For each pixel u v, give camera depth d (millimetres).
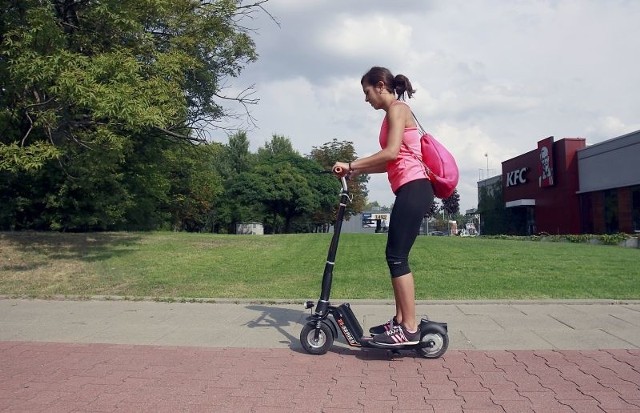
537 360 5027
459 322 6574
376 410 3916
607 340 5699
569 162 32688
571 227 32562
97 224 21234
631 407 3867
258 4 17344
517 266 11172
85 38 12711
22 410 3953
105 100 10305
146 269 11023
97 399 4168
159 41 15805
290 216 48125
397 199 5152
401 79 5277
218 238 17812
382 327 5281
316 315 5316
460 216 89250
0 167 10758
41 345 5723
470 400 4070
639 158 27141
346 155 54562
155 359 5199
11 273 10336
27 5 11273
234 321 6789
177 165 25453
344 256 13281
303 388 4387
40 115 11414
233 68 18391
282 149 70188
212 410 3947
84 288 9062
